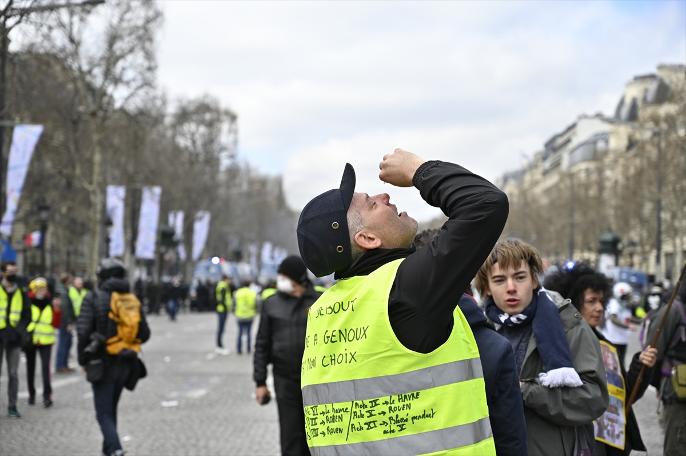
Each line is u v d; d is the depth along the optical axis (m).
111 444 9.31
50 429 12.73
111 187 49.91
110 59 45.72
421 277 3.16
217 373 21.23
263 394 8.43
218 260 10.48
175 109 83.00
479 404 3.28
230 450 11.18
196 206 83.69
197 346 30.39
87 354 9.33
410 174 3.40
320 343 3.40
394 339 3.19
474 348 3.37
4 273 13.78
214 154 84.00
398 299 3.19
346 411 3.27
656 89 85.06
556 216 102.62
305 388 3.46
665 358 6.73
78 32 44.09
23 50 35.59
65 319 20.73
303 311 8.26
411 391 3.19
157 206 51.69
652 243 68.12
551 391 4.78
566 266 6.21
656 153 62.41
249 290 27.06
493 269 5.02
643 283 53.06
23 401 15.80
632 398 6.12
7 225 28.02
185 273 88.56
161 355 26.58
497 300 5.04
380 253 3.46
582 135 141.00
